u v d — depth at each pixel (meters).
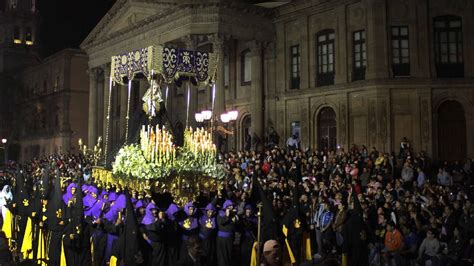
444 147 29.34
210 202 14.25
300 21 34.75
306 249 13.80
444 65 29.61
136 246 11.77
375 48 29.94
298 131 34.56
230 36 34.34
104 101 47.88
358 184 20.23
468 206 14.30
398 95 29.67
